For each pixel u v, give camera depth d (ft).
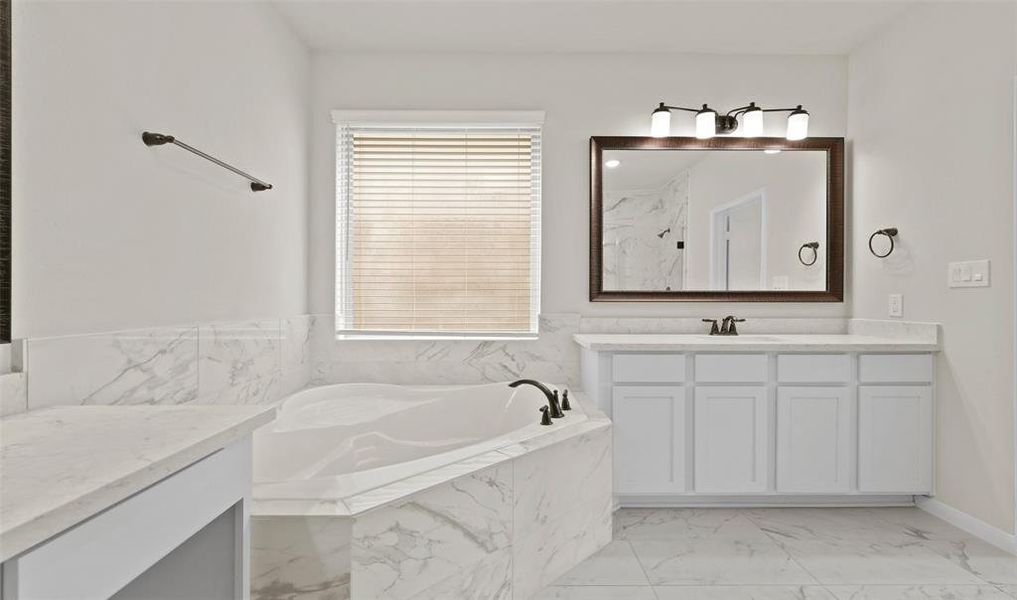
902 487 8.23
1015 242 6.79
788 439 8.27
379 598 4.44
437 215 10.34
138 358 5.37
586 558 6.75
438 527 4.83
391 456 8.18
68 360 4.53
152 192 5.62
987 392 7.26
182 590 3.06
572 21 9.14
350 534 4.25
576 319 10.27
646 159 10.28
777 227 10.27
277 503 4.41
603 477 7.06
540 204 10.32
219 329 6.87
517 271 10.31
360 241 10.31
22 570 2.04
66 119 4.53
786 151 10.26
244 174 7.00
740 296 10.24
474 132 10.33
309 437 7.29
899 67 8.90
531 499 5.82
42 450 2.91
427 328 10.34
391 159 10.32
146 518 2.69
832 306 10.32
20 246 4.12
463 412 8.86
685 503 8.53
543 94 10.29
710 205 10.27
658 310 10.25
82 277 4.71
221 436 3.27
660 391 8.28
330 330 10.18
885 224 9.23
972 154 7.44
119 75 5.14
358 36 9.61
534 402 8.16
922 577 6.34
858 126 9.98
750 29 9.40
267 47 8.38
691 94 10.33
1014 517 6.89
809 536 7.45
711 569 6.52
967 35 7.51
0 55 3.85
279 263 8.79
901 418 8.23
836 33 9.49
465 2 8.57
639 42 9.89
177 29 6.04
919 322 8.45
